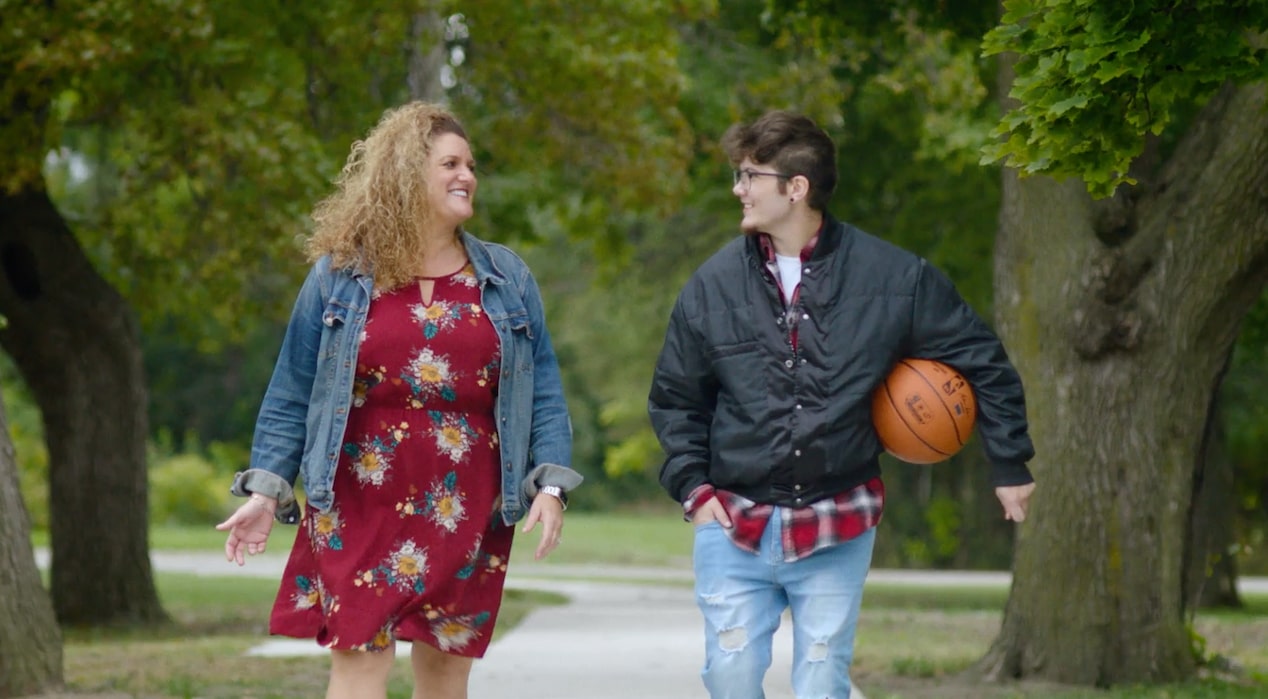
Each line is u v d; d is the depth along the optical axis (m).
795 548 6.31
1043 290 13.08
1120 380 12.90
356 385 6.18
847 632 6.42
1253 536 41.03
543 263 57.62
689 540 54.53
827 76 23.48
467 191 6.30
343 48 20.31
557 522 6.25
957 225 26.52
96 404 19.92
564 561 44.72
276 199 18.44
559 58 20.53
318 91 21.44
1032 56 9.00
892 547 42.09
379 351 6.14
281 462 6.23
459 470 6.20
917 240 27.02
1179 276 12.77
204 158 18.31
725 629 6.47
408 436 6.16
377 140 6.29
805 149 6.39
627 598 26.45
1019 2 8.77
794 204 6.41
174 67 19.31
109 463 20.00
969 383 6.44
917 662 14.76
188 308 23.86
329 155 19.81
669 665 14.38
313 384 6.23
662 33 21.25
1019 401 6.40
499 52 21.03
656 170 21.66
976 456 41.62
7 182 18.11
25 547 11.69
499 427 6.26
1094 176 8.91
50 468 20.11
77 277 19.70
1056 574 13.03
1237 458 38.12
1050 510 13.05
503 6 20.08
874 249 6.41
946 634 19.14
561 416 6.42
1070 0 8.47
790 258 6.45
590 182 22.62
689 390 6.54
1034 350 13.14
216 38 19.08
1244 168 12.52
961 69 23.39
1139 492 12.89
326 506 6.12
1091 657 12.90
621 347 59.56
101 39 17.14
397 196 6.21
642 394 61.75
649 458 65.44
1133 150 8.84
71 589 19.95
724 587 6.48
